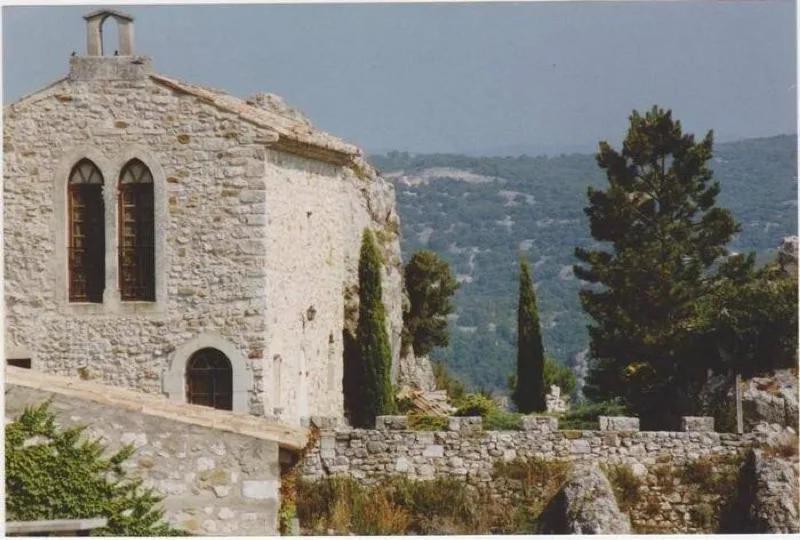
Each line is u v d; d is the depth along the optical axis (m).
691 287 70.12
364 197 69.88
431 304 89.94
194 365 51.66
